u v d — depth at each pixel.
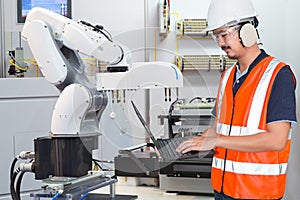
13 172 1.91
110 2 3.84
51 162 1.72
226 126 2.09
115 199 1.98
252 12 2.05
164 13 3.48
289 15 3.66
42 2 3.81
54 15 1.85
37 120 3.14
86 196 1.94
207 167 2.47
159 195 2.49
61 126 1.72
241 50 2.05
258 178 2.03
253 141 1.89
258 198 2.04
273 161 2.02
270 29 3.71
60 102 1.73
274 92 1.95
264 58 2.06
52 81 1.79
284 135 1.91
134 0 3.82
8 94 3.04
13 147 3.07
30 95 3.11
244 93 2.05
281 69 1.97
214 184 2.19
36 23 1.77
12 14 3.76
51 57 1.77
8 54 3.70
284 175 2.08
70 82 1.81
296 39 3.62
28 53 3.69
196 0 3.76
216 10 2.04
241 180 2.05
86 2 3.85
